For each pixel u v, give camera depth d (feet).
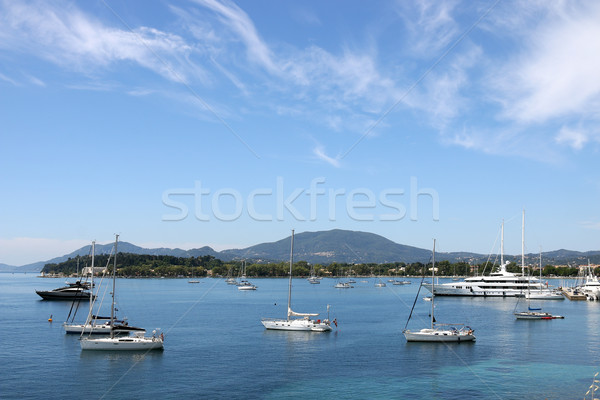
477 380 213.66
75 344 293.23
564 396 191.31
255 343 300.61
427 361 250.37
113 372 223.71
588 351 276.62
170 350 276.00
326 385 205.36
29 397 187.62
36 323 399.44
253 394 192.65
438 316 465.06
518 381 212.02
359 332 351.05
